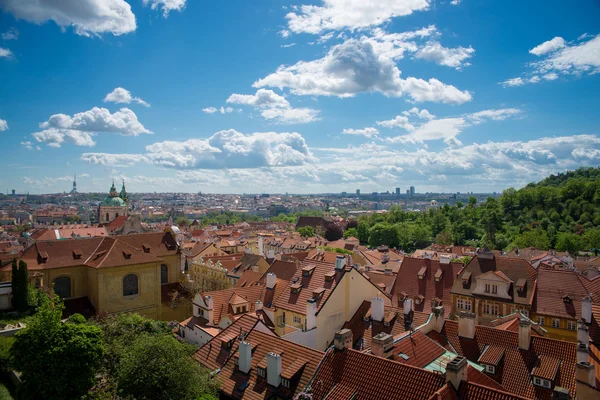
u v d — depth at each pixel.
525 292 75.00
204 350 51.19
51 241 91.00
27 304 76.38
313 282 64.00
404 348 43.66
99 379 53.09
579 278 74.19
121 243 90.94
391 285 91.50
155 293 92.44
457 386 32.62
